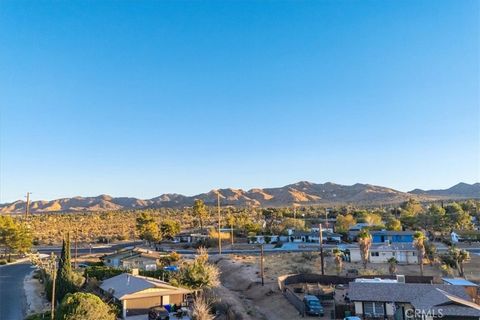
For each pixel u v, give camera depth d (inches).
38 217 7544.3
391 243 3230.8
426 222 4581.7
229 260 3088.1
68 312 1256.2
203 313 1578.5
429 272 2568.9
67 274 1994.3
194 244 4264.3
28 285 2504.9
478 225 4852.4
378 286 1723.7
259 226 5024.6
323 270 2549.2
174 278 2091.5
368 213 5866.1
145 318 1617.9
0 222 3932.1
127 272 2369.6
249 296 2201.0
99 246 4611.2
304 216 6614.2
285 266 2819.9
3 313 1827.0
